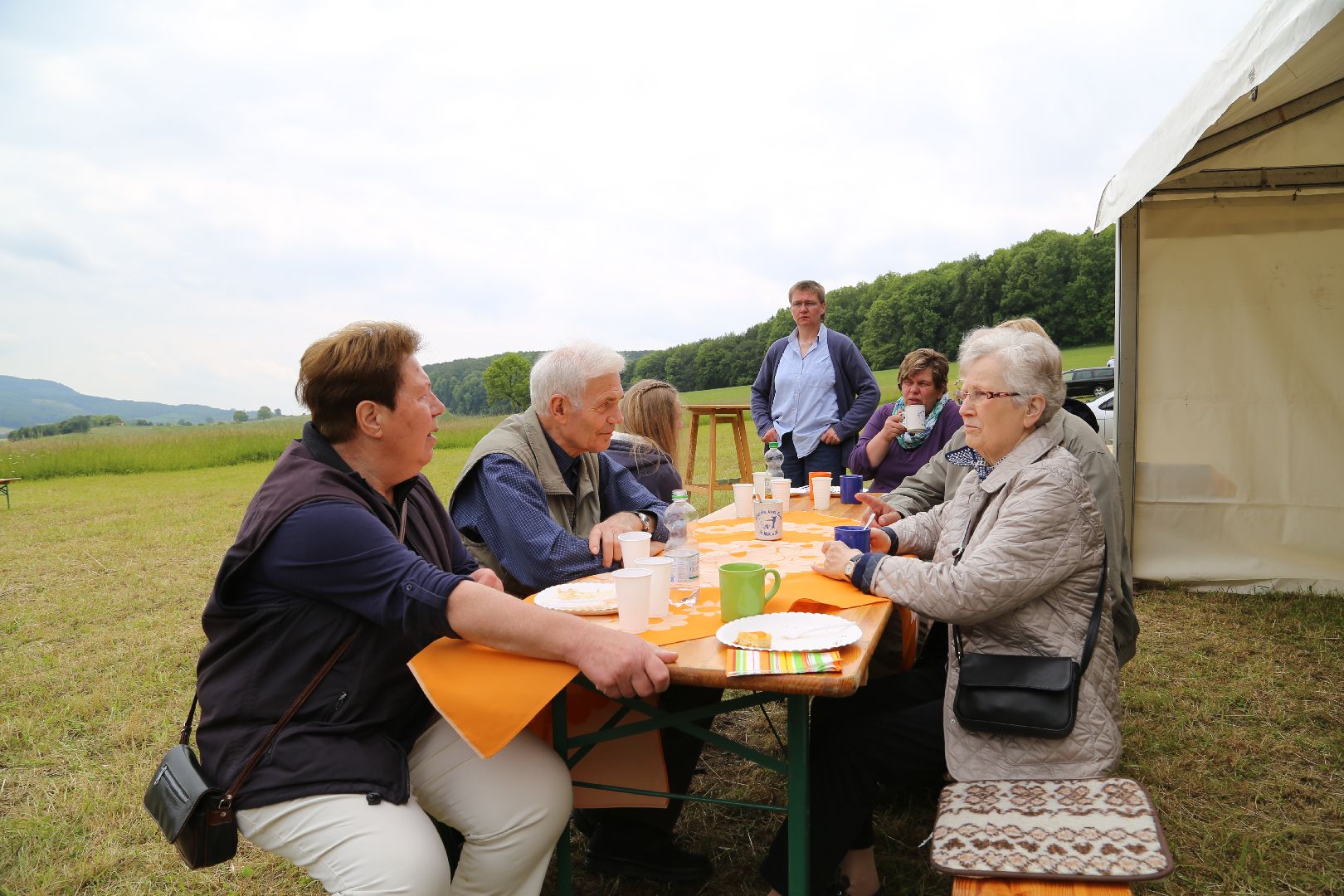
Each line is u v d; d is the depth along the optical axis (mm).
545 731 1973
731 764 3061
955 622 1849
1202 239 4938
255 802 1465
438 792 1657
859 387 5270
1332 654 3773
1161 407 5070
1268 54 2482
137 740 3311
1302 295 4812
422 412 1705
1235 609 4547
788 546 2705
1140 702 3314
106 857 2457
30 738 3297
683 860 2316
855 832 1963
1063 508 1808
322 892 2322
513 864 1647
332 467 1650
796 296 5301
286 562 1511
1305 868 2260
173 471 18266
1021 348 1921
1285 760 2840
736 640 1616
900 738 1934
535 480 2395
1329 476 4816
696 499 8398
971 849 1452
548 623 1540
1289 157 4641
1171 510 5098
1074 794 1608
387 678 1613
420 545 1900
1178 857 2332
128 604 5434
